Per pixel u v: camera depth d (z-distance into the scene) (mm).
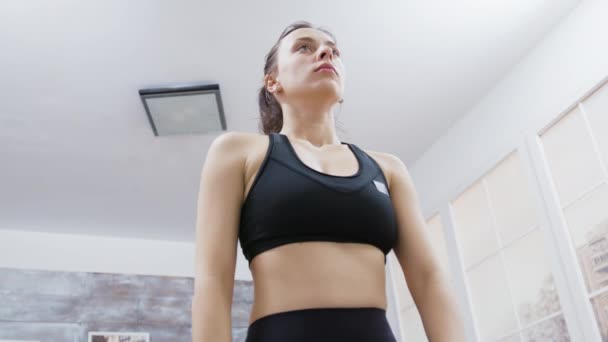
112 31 2941
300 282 846
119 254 4738
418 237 1035
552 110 3045
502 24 3104
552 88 3070
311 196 889
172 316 4648
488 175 3510
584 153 2832
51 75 3176
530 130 3176
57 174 3982
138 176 4074
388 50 3229
